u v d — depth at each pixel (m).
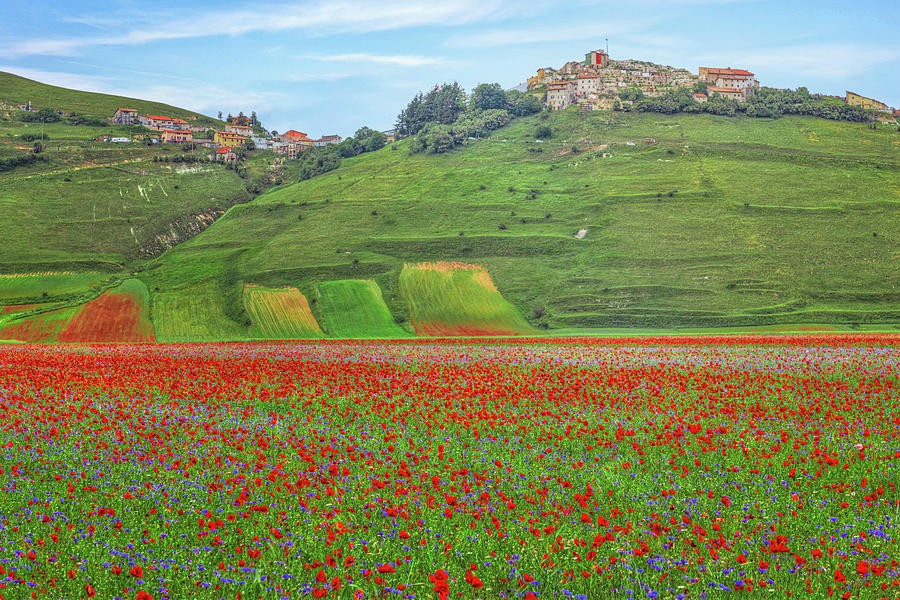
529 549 15.26
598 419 29.11
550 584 14.02
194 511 17.70
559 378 39.88
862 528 16.64
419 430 27.47
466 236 178.25
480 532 16.42
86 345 72.62
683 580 14.27
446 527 16.77
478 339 88.69
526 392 34.62
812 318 126.94
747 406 31.28
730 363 46.56
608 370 43.31
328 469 21.23
